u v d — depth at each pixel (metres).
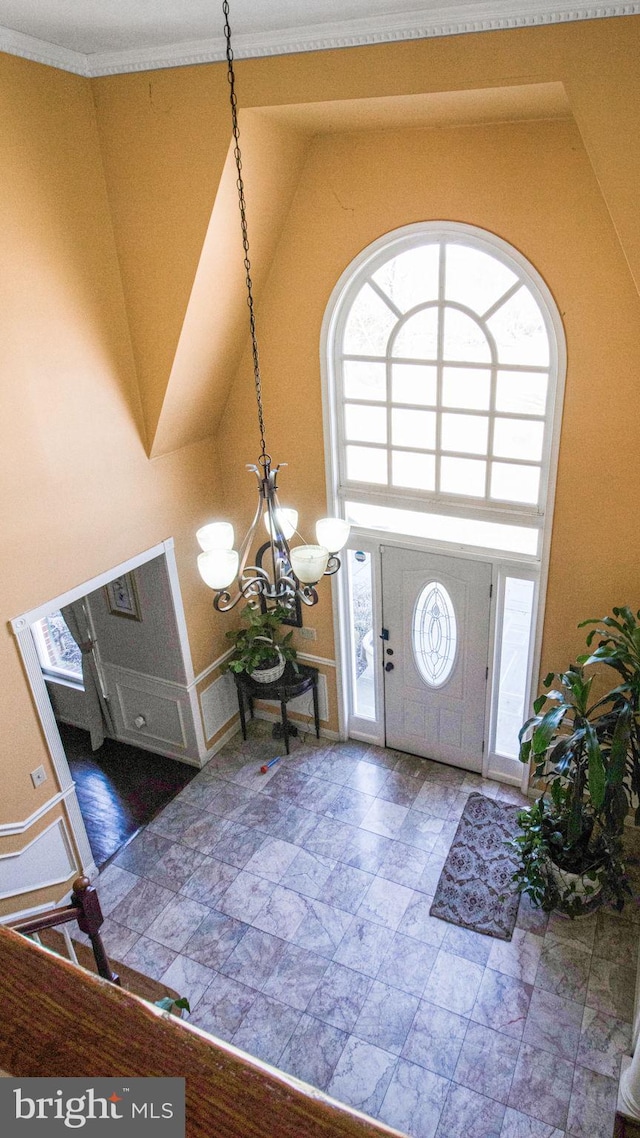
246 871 4.82
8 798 4.15
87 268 4.02
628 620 3.93
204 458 5.29
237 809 5.33
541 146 3.53
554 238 3.68
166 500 4.98
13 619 3.98
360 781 5.50
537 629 4.66
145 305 4.24
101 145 3.92
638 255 3.14
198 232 3.88
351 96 3.25
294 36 3.19
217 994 4.05
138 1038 0.58
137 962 4.26
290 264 4.49
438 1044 3.74
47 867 4.50
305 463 5.09
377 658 5.51
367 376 4.68
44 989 0.62
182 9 3.00
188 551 5.28
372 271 4.35
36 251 3.72
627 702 3.84
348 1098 3.52
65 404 4.06
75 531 4.29
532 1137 3.33
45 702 4.25
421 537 4.91
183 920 4.51
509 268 3.91
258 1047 3.77
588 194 3.52
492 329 4.15
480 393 4.36
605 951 4.14
